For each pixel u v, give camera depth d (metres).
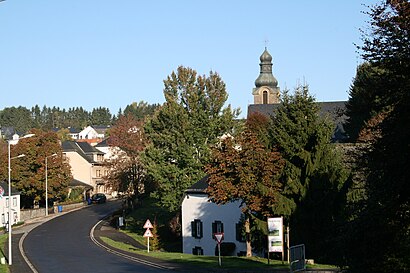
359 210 18.25
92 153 119.50
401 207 16.05
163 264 34.59
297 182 35.78
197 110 57.31
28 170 81.75
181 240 52.81
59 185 83.12
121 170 73.88
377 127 16.17
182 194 55.03
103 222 68.75
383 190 15.86
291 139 36.50
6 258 38.94
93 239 52.25
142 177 73.94
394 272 16.83
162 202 56.31
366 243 16.97
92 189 113.25
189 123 56.47
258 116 61.38
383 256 16.94
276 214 35.22
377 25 15.88
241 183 34.88
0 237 53.94
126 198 76.62
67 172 85.06
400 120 15.42
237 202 43.91
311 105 37.09
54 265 35.06
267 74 109.25
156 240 47.25
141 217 68.69
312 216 35.34
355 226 17.00
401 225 16.41
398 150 15.28
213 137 57.31
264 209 35.94
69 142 117.06
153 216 68.25
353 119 53.25
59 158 83.38
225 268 31.55
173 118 56.38
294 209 35.25
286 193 35.84
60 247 45.94
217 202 36.41
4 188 69.12
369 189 17.50
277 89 108.25
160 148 57.59
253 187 34.91
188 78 58.12
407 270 16.70
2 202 67.69
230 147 35.25
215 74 58.41
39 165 82.19
